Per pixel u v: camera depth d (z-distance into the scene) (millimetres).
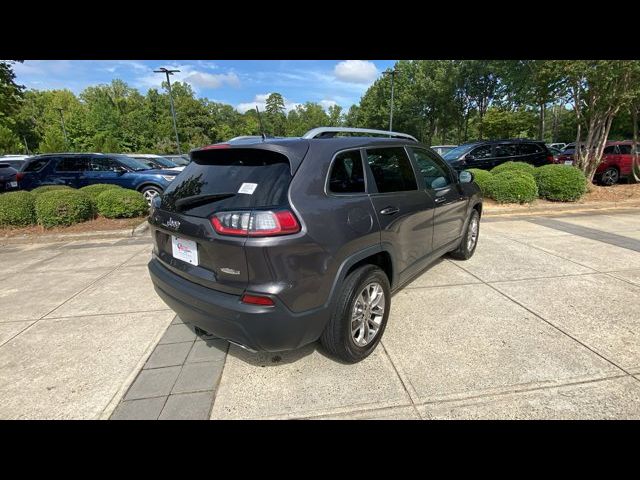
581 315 3182
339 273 2238
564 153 14258
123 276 4352
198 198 2193
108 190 7148
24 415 2121
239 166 2303
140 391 2301
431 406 2135
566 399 2170
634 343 2736
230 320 2014
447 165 3990
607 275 4098
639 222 6789
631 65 7160
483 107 31484
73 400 2232
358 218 2375
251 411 2123
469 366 2490
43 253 5422
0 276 4418
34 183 8672
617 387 2262
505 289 3740
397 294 3652
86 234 6277
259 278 1949
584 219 7117
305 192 2076
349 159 2477
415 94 32312
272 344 2055
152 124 48906
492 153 10469
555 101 9117
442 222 3652
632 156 10695
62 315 3342
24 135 49375
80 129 44031
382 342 2797
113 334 2996
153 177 8977
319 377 2400
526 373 2406
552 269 4301
